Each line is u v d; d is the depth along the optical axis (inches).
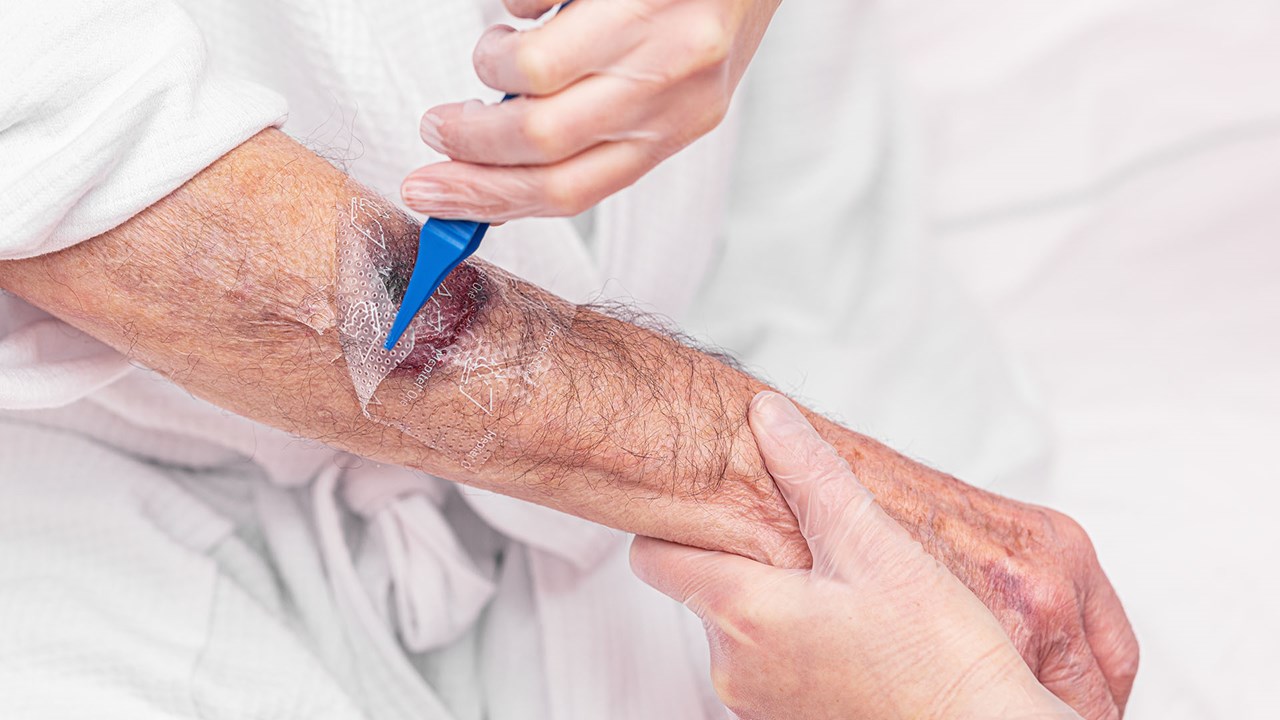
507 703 39.3
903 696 34.1
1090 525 45.9
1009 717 33.5
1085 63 50.8
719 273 46.3
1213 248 49.9
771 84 44.8
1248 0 49.5
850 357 46.3
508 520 39.0
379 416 33.8
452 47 38.1
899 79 47.1
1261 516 45.9
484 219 31.7
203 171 32.5
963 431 46.0
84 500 37.3
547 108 30.9
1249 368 48.8
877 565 34.5
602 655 39.6
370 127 37.5
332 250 33.0
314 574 38.9
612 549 40.7
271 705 36.0
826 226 45.9
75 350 34.2
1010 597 36.6
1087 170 50.3
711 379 35.6
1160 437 47.7
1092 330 50.2
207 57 32.8
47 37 31.2
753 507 35.6
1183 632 44.0
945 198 51.1
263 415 34.2
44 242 31.8
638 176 32.0
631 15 30.5
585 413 34.3
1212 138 49.5
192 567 37.2
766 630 34.8
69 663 35.3
